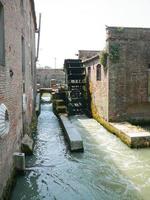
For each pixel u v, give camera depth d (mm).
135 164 8008
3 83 5211
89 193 6250
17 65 7375
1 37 5402
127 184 6688
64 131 11875
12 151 6297
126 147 9625
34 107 17281
